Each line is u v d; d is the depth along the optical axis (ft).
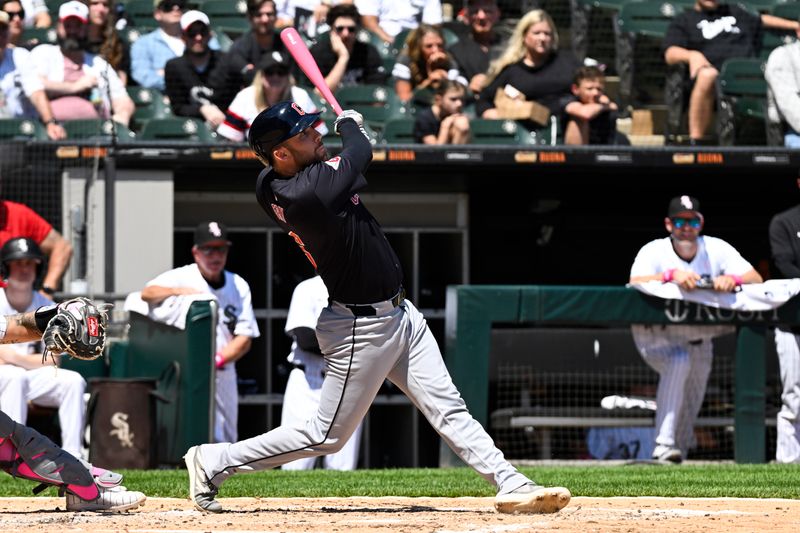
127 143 115.85
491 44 138.82
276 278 133.39
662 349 98.07
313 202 49.39
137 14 142.20
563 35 148.77
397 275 51.70
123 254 117.08
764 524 49.32
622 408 101.19
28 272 93.15
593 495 66.59
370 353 51.31
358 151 51.26
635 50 139.74
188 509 57.16
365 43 135.03
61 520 50.93
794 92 125.29
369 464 131.54
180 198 130.93
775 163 119.65
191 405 92.32
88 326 47.16
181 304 95.30
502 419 100.73
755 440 98.53
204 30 125.49
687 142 132.57
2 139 119.03
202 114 125.80
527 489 52.01
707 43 133.39
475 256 140.36
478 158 118.42
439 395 52.42
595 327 104.12
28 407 93.76
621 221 139.33
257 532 45.85
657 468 88.07
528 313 97.91
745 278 98.84
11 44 131.13
